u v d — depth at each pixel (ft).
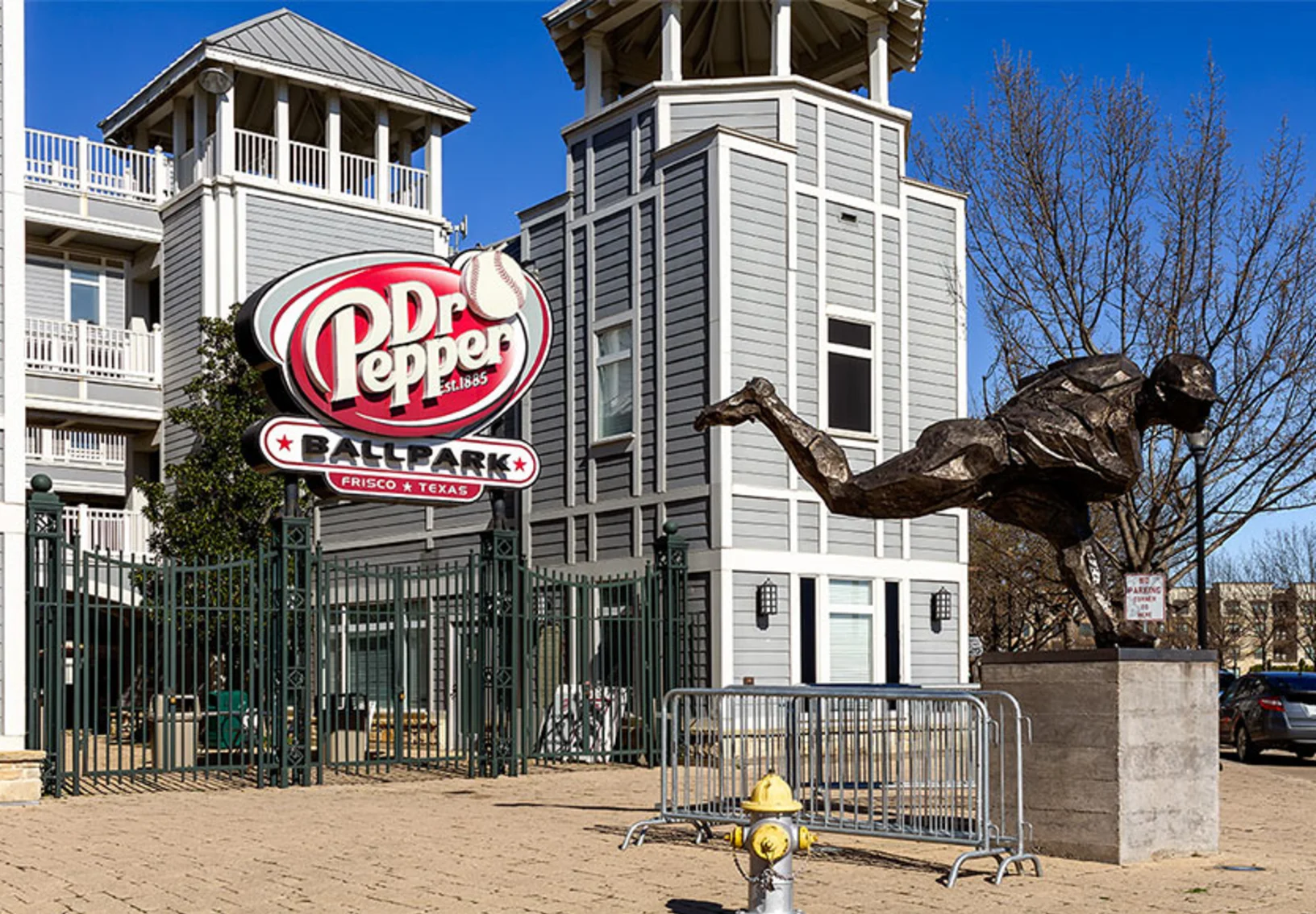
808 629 64.28
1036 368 68.03
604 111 69.51
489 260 57.31
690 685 58.49
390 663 58.13
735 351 62.85
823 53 81.61
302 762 50.16
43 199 84.58
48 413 83.87
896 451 68.49
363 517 84.74
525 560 58.29
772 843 23.35
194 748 49.73
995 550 120.16
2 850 33.96
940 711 32.30
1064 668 32.12
